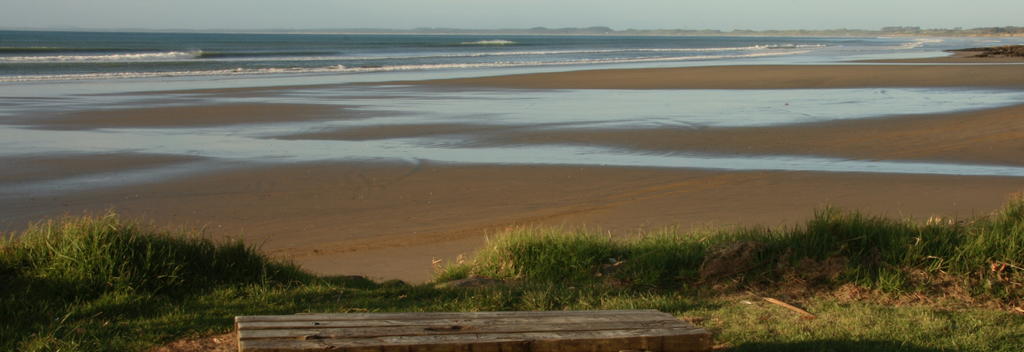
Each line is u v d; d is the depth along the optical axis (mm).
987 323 4945
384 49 92125
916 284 5656
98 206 10641
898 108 23109
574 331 3947
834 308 5270
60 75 38469
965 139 17047
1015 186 12039
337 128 18672
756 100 25859
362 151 15227
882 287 5613
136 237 5707
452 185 12117
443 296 5668
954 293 5539
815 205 10781
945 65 48500
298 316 4043
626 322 4137
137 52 69188
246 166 13500
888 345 4547
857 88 30672
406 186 12031
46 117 20500
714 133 17859
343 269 7707
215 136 17344
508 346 3736
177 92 28578
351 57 66438
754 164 14133
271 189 11766
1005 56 71375
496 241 7016
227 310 5133
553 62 60500
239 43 117438
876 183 12305
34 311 4883
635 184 12289
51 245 5598
